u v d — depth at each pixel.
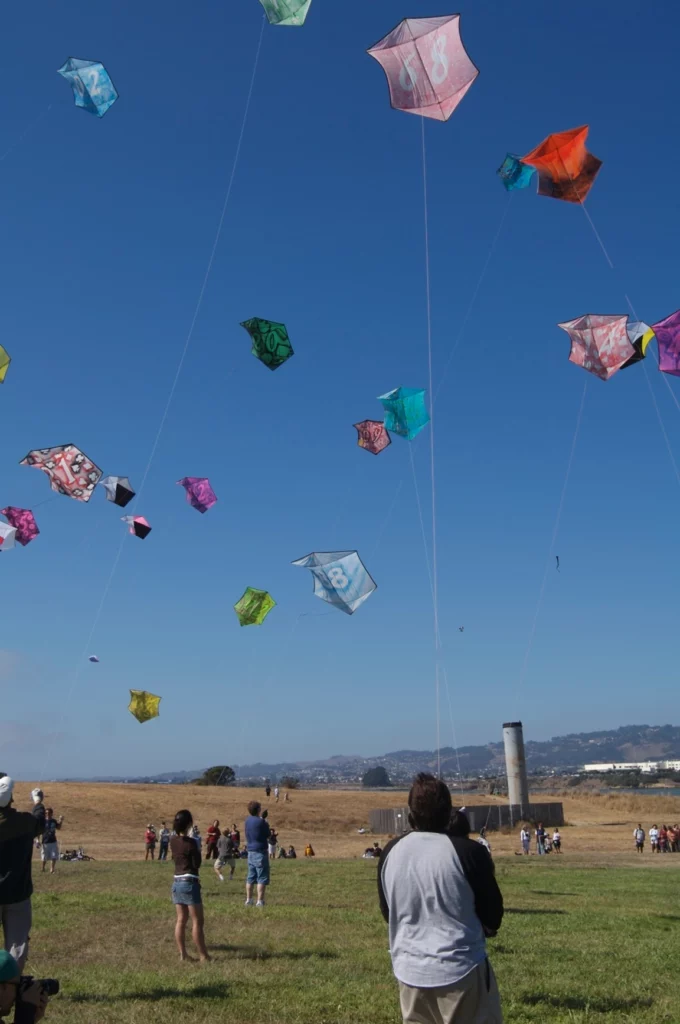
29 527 20.38
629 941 12.15
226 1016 7.58
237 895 17.92
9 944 7.61
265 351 15.65
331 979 9.18
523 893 18.97
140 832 49.03
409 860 4.54
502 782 94.19
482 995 4.34
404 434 18.91
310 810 62.72
